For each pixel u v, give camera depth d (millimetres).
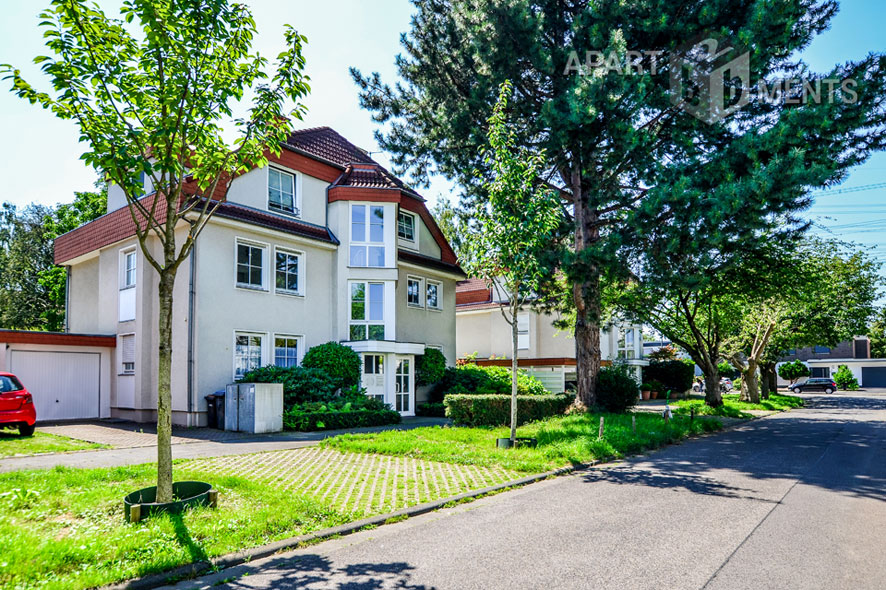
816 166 11711
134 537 5098
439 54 16781
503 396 15133
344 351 18375
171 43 6066
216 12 6113
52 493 6766
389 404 18469
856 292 28516
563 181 18625
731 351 29156
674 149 15164
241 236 17078
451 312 25625
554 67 14547
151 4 5707
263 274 17812
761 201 11930
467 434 12898
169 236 6352
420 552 5266
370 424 16453
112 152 5848
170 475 6137
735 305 24234
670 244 12898
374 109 18359
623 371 18578
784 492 7918
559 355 33844
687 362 39438
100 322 19219
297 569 4836
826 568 4863
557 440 11875
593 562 4977
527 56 14844
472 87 15750
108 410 18406
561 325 22219
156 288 16938
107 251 19141
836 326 29703
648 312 22125
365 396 18109
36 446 11133
